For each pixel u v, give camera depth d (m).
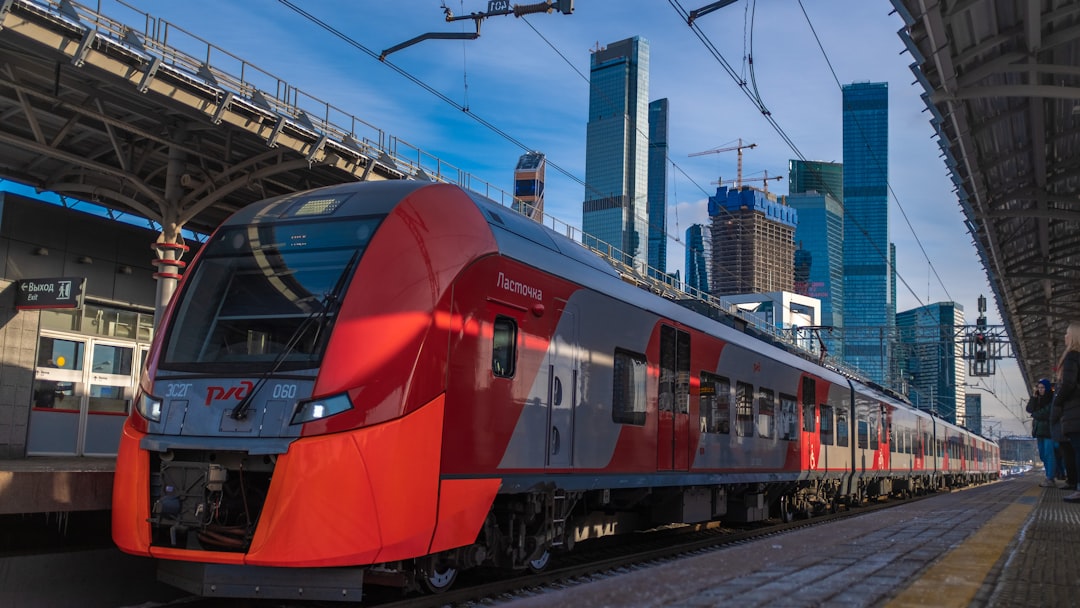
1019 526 6.16
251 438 6.69
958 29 10.98
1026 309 28.59
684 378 11.96
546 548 8.90
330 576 6.60
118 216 18.06
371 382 6.74
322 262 7.41
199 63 12.94
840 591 2.98
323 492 6.46
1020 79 12.66
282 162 15.53
